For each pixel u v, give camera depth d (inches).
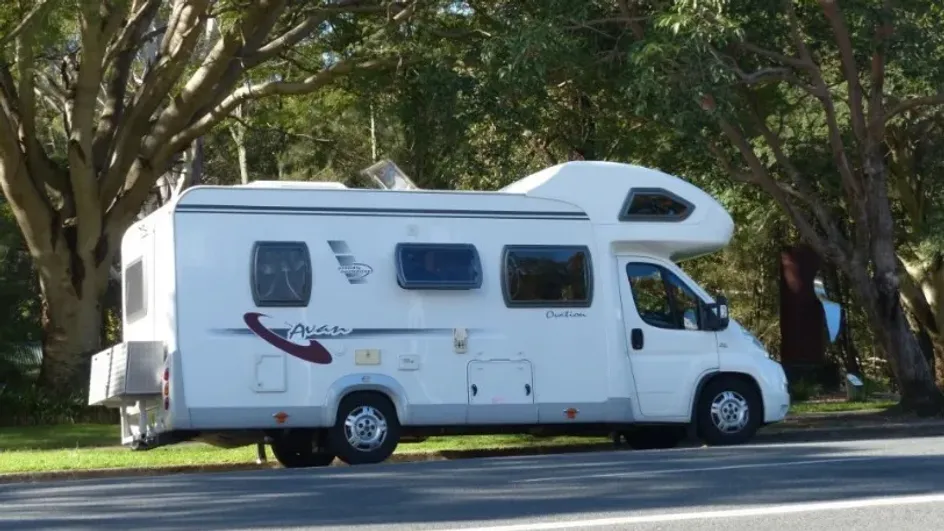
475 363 774.5
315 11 1224.8
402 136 1451.8
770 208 1477.6
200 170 1628.9
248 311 737.6
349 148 1807.3
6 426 1215.6
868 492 490.3
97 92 1258.0
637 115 1074.1
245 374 734.5
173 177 1732.3
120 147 1294.3
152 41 1595.7
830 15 989.8
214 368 729.0
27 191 1255.5
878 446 684.7
